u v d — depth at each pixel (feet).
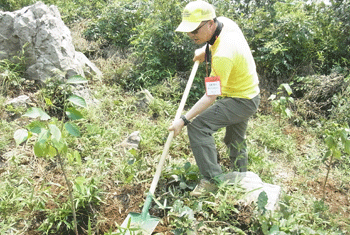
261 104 15.88
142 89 15.44
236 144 10.68
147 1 18.88
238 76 9.04
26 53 13.87
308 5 19.83
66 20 19.58
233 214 8.89
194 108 8.80
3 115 12.34
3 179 10.00
